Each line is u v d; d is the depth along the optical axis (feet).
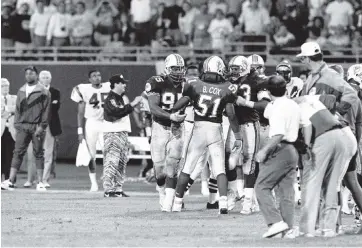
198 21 272.72
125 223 124.88
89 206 149.59
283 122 107.55
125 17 279.28
